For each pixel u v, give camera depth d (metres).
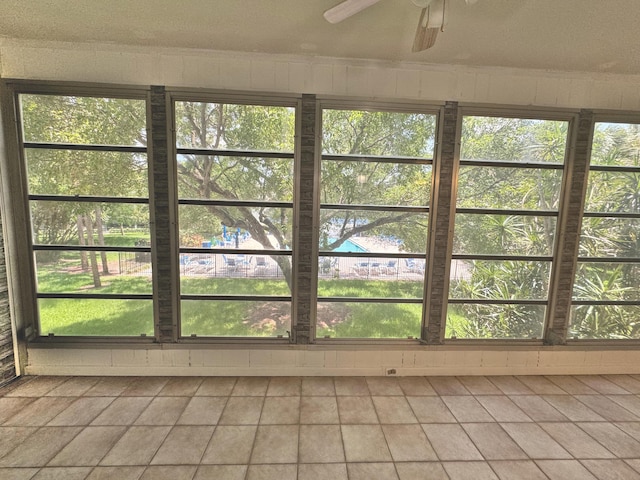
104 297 2.58
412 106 2.52
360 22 1.97
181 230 2.56
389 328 2.74
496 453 1.82
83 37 2.24
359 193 2.62
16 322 2.49
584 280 2.80
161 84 2.40
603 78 2.59
